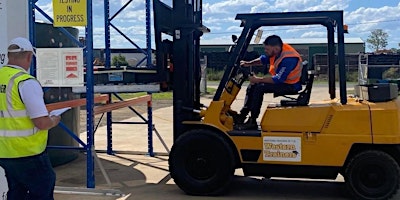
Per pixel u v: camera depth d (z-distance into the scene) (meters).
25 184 3.85
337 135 5.40
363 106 5.41
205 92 22.48
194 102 6.21
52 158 7.41
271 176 5.66
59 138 7.50
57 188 5.91
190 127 5.89
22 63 3.86
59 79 5.81
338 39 5.50
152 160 7.99
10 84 3.70
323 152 5.43
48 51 5.80
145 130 11.50
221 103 5.72
